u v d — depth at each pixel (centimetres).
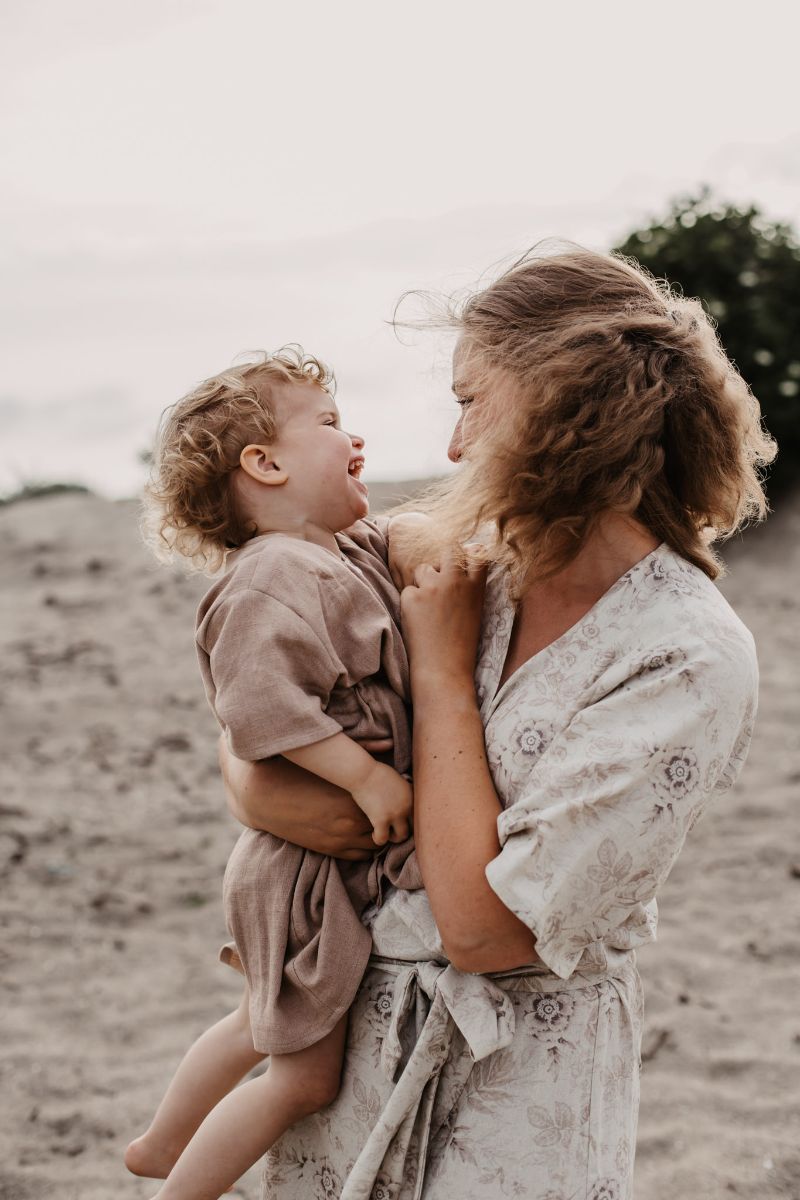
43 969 510
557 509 171
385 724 187
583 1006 174
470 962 166
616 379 170
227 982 498
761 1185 349
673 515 179
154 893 589
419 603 190
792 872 571
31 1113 401
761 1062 417
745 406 182
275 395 204
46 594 1146
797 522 1156
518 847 162
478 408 182
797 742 748
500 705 179
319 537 202
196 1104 215
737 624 169
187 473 203
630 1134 178
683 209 1258
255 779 187
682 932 525
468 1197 170
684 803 160
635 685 165
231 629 181
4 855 630
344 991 181
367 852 186
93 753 789
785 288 1211
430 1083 174
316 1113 190
